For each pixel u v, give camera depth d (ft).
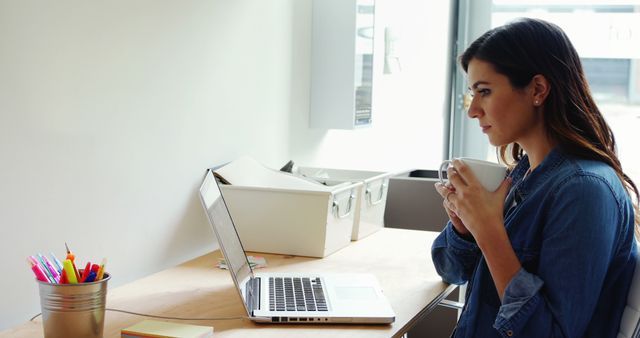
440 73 13.55
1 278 4.83
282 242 6.78
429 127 13.26
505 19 13.48
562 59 4.42
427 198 9.09
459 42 13.83
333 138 9.77
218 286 5.79
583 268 4.04
